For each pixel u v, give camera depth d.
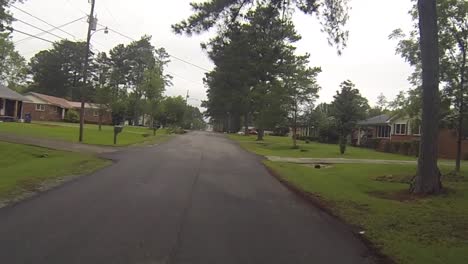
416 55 16.95
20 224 7.18
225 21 13.69
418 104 17.45
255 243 6.69
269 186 13.24
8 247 5.91
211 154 24.06
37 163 15.59
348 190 13.06
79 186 11.27
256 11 13.56
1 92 48.69
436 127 12.58
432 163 12.53
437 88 12.57
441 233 7.86
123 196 9.99
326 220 8.80
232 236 7.02
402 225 8.45
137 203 9.23
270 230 7.61
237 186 12.71
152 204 9.20
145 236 6.71
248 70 15.65
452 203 10.95
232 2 13.30
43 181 11.88
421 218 9.09
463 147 31.00
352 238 7.41
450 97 17.17
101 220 7.62
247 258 5.90
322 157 27.25
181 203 9.50
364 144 46.44
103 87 44.00
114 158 18.67
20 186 10.83
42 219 7.57
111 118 69.06
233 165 18.88
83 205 8.86
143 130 54.25
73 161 16.64
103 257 5.62
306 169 19.16
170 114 70.25
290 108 38.50
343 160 24.89
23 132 28.36
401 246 6.94
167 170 15.36
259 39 14.12
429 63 12.48
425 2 12.49
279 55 14.84
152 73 59.75
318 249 6.58
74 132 33.75
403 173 17.28
